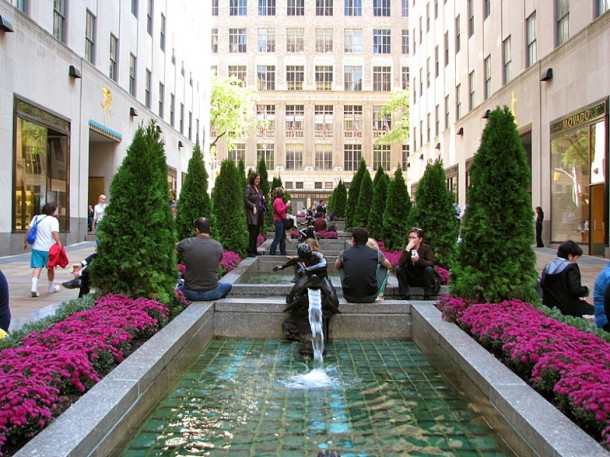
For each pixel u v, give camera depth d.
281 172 61.91
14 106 14.15
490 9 25.17
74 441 2.60
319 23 62.47
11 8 13.82
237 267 9.70
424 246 7.43
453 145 31.53
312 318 5.45
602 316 5.05
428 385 4.37
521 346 3.77
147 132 5.86
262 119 62.38
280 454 3.07
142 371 3.60
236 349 5.54
